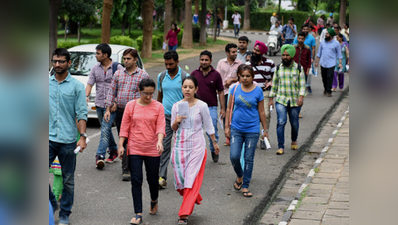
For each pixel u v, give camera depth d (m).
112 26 63.91
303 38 14.59
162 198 8.07
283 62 10.77
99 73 9.77
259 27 75.50
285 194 8.28
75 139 6.57
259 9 85.88
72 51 15.27
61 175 7.18
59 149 6.48
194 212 7.35
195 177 6.86
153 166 6.95
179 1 53.59
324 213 6.79
